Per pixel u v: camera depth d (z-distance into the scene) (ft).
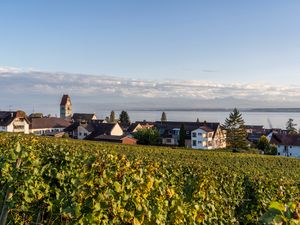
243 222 32.78
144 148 124.47
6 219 17.47
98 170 17.06
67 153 24.11
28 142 39.19
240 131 254.06
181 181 31.27
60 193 17.47
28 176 17.58
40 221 17.57
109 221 16.39
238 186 35.86
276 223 9.81
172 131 281.95
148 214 17.83
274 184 36.52
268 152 235.81
